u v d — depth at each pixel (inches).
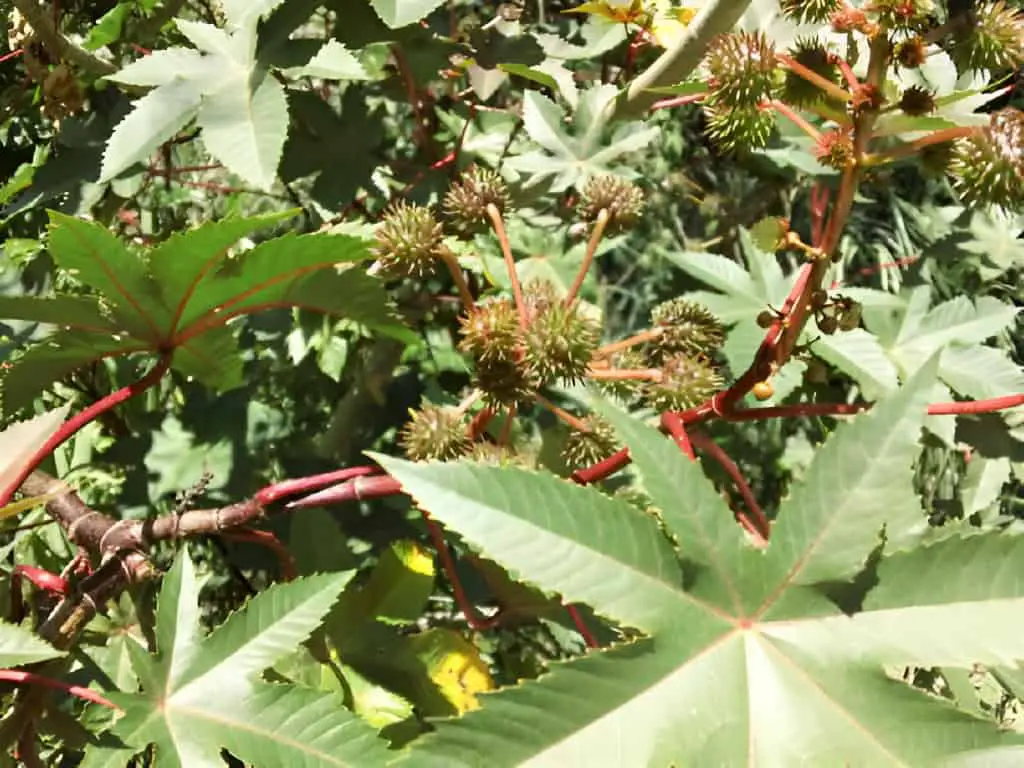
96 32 32.7
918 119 20.5
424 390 34.8
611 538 18.5
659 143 48.4
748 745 18.2
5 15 36.1
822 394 30.0
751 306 29.5
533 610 25.7
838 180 28.5
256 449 30.5
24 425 22.5
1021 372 27.8
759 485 42.6
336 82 36.5
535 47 31.5
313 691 21.0
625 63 33.8
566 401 32.8
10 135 37.4
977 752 17.8
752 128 21.3
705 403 23.1
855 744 18.2
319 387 36.7
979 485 32.6
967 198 20.3
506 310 23.0
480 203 24.6
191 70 25.7
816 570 18.6
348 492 23.1
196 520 22.9
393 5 25.7
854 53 20.8
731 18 27.0
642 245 48.9
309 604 21.5
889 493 18.6
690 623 18.5
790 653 18.6
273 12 25.9
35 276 29.8
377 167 30.8
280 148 24.8
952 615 18.3
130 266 21.9
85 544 23.2
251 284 22.5
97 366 32.8
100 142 30.3
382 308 23.1
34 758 21.6
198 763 20.7
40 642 20.3
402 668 24.5
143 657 21.3
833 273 46.2
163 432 30.7
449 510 18.3
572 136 30.0
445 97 34.4
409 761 17.5
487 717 17.6
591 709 17.9
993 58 20.5
